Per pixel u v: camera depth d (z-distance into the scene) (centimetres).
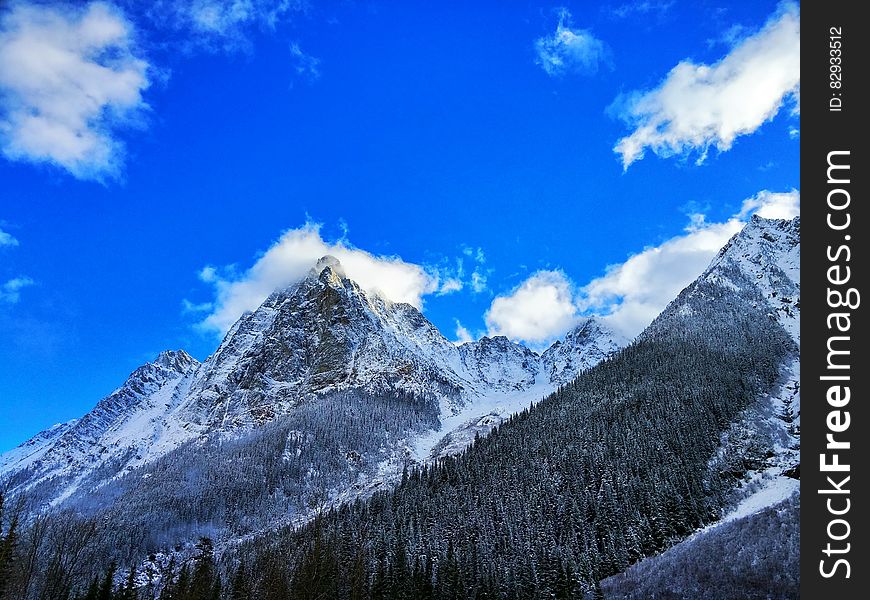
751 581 7344
